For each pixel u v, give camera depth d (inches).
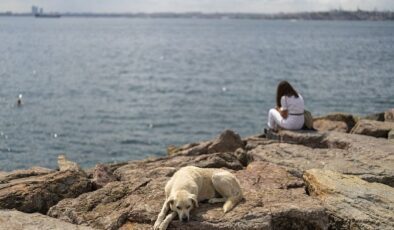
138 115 983.6
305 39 4955.7
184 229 241.3
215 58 2613.2
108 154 700.0
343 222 265.4
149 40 5137.8
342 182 295.1
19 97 1168.8
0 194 289.4
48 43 4141.2
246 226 242.4
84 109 1041.5
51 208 279.3
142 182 309.0
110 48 3631.9
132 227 254.2
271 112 492.4
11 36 5403.5
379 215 260.8
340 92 1206.3
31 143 745.6
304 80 1497.3
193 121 929.5
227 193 265.6
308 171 313.6
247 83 1497.3
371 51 2650.1
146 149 732.7
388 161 365.4
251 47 3718.0
